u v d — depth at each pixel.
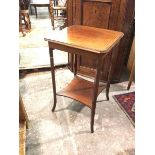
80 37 1.20
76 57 1.84
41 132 1.41
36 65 2.22
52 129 1.44
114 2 1.55
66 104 1.70
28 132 1.40
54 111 1.61
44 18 4.22
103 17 1.67
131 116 1.58
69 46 1.11
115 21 1.65
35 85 1.95
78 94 1.51
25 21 3.32
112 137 1.39
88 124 1.50
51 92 1.85
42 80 2.04
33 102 1.71
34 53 2.54
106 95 1.73
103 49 1.03
